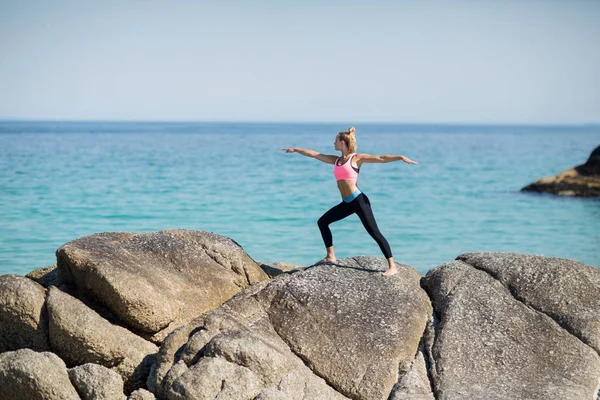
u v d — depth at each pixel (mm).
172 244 10984
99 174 40125
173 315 9680
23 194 30203
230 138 134750
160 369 8539
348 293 9680
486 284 9945
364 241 22016
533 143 131250
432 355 8828
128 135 153125
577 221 27641
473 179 43844
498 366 8602
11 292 9227
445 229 25016
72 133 161500
